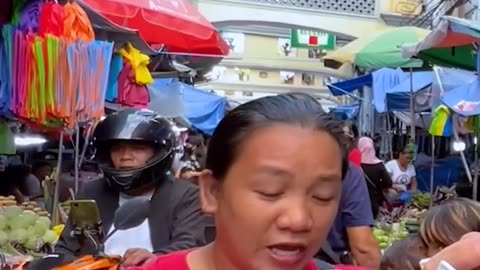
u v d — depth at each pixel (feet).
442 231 5.41
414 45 18.74
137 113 8.97
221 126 3.02
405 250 5.86
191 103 33.19
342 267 3.82
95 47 9.52
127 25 14.97
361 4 63.98
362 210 9.71
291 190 2.82
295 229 2.79
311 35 64.64
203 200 3.15
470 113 15.21
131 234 7.81
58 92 8.79
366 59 29.01
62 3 9.36
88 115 9.44
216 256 3.11
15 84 8.70
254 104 2.99
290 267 2.85
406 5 63.16
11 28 8.73
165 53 16.37
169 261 3.37
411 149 28.53
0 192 17.24
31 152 23.03
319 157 2.81
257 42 84.64
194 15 16.57
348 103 57.11
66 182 16.07
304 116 2.87
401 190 26.35
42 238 9.15
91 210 6.70
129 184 8.36
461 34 15.71
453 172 32.04
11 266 6.68
